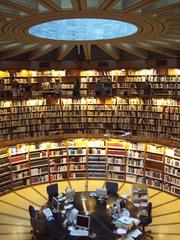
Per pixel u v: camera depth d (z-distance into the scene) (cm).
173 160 1145
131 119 1459
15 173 1200
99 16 698
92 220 809
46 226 785
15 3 573
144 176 1227
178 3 572
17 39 913
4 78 1406
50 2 579
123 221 792
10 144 1137
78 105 1498
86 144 1274
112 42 993
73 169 1286
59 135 1237
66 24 925
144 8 649
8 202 1105
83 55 1450
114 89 1463
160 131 1404
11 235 890
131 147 1235
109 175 1284
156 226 940
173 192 1155
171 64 1348
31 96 1421
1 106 1375
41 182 1253
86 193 968
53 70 1464
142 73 1408
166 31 815
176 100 1352
